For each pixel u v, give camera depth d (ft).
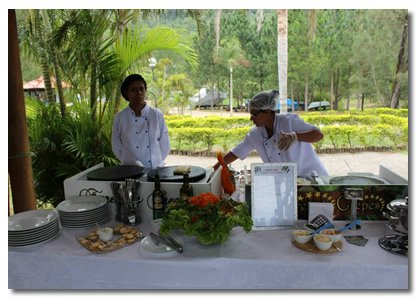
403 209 4.02
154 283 4.15
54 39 13.14
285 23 25.46
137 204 5.06
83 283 4.26
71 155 13.29
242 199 5.58
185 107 47.96
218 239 3.97
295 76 43.06
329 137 28.63
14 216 4.78
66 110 14.82
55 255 4.24
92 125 13.74
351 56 41.16
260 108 6.12
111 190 5.44
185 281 4.11
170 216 4.02
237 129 27.91
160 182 5.21
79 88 14.28
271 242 4.41
